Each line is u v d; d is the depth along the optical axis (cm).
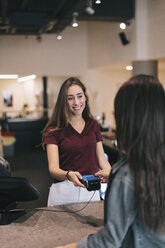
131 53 745
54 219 174
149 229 100
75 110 220
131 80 107
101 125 696
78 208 191
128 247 106
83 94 223
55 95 1094
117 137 109
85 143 221
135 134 101
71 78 225
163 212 100
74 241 149
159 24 657
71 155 220
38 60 1039
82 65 1067
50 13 693
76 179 182
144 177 99
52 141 219
